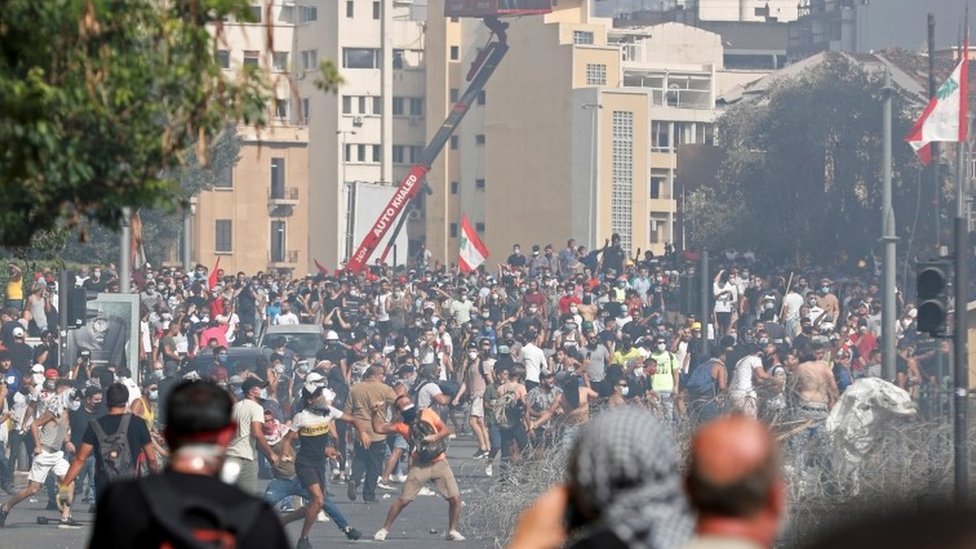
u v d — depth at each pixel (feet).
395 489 204.44
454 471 216.74
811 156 597.52
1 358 207.00
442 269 563.07
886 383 137.69
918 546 17.57
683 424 150.92
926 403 169.17
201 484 43.21
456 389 248.11
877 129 586.45
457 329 316.40
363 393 191.52
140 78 55.21
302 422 144.36
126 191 56.65
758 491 27.22
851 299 357.00
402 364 245.65
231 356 254.88
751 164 610.24
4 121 51.90
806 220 591.37
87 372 221.66
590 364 261.24
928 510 17.84
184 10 56.54
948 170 558.15
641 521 32.99
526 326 294.87
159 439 171.32
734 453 27.32
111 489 43.16
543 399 211.20
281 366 246.68
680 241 564.71
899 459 130.21
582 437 34.19
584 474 33.71
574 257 429.38
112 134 55.67
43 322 275.80
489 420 211.00
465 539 152.66
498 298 351.25
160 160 56.65
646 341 278.26
